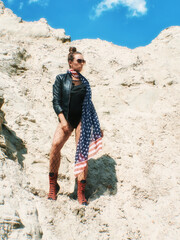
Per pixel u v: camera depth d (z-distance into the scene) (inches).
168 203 129.0
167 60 225.5
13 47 208.7
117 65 215.2
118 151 152.9
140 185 136.0
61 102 121.3
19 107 160.4
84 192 123.5
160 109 185.5
